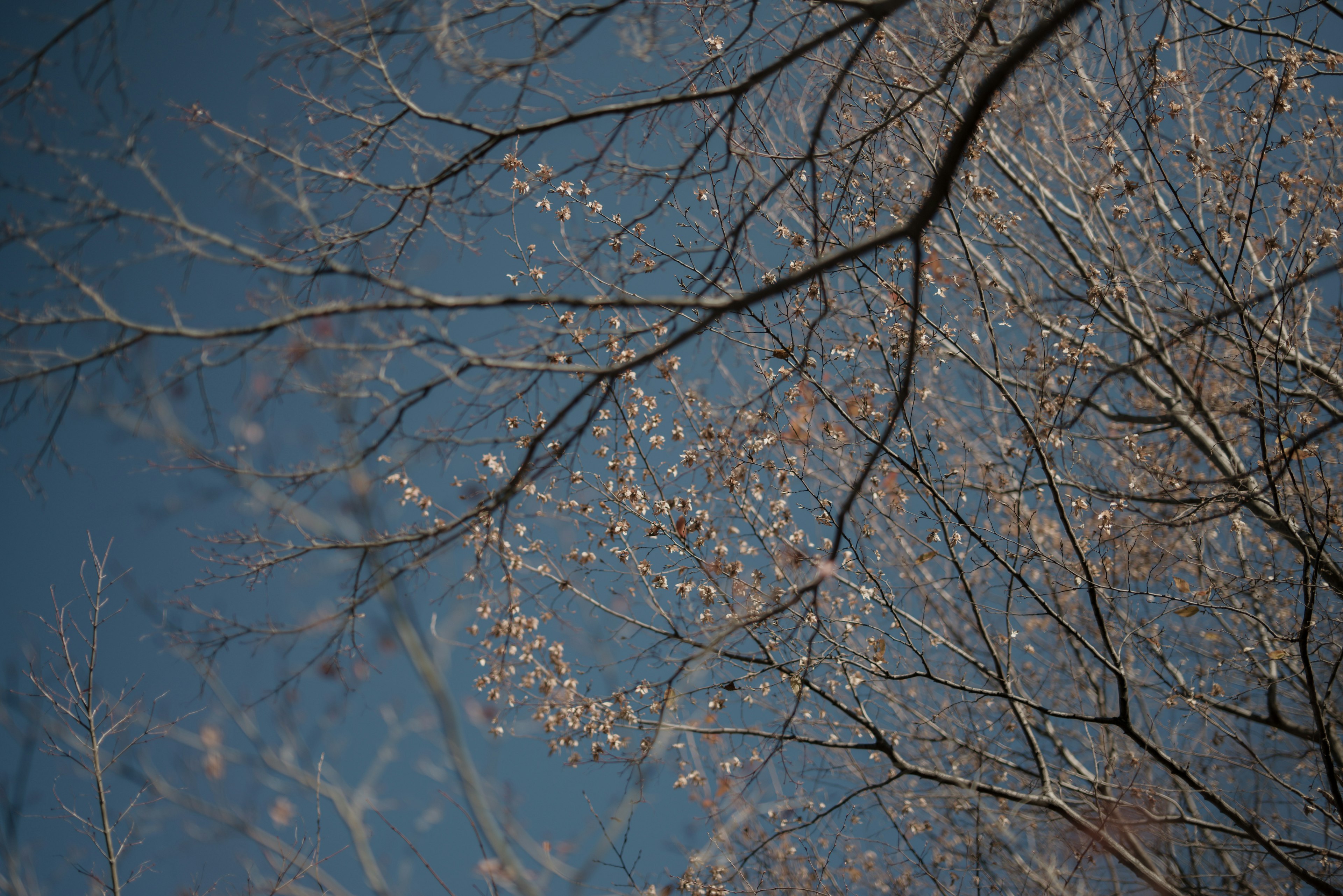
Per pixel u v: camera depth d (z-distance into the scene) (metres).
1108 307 7.71
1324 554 6.27
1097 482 7.88
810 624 6.28
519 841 5.26
